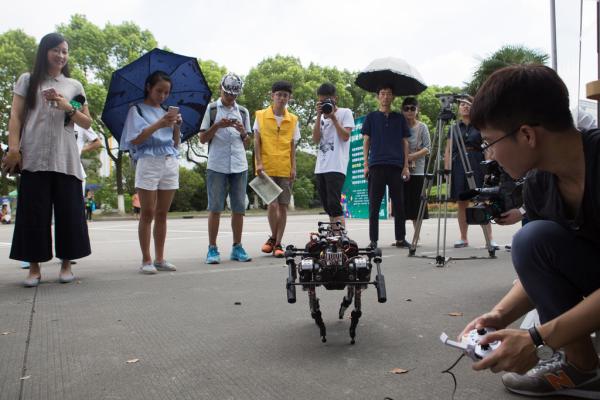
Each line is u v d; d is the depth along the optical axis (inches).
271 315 117.6
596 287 62.6
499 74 57.2
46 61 156.9
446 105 193.5
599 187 55.6
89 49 1032.2
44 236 158.2
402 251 237.0
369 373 79.0
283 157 227.3
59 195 161.0
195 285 157.0
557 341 53.7
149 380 77.8
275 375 79.0
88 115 169.2
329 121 229.9
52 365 84.9
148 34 1132.5
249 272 181.6
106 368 83.4
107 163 1579.7
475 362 57.6
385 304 125.7
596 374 65.8
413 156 262.8
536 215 68.7
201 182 1369.3
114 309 125.3
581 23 111.3
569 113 55.7
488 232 211.9
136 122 177.5
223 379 77.8
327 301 131.1
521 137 55.8
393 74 268.2
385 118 238.8
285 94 226.2
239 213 217.9
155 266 190.4
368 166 244.2
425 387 72.9
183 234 391.2
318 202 1425.9
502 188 74.9
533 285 64.7
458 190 243.0
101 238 365.4
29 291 150.0
